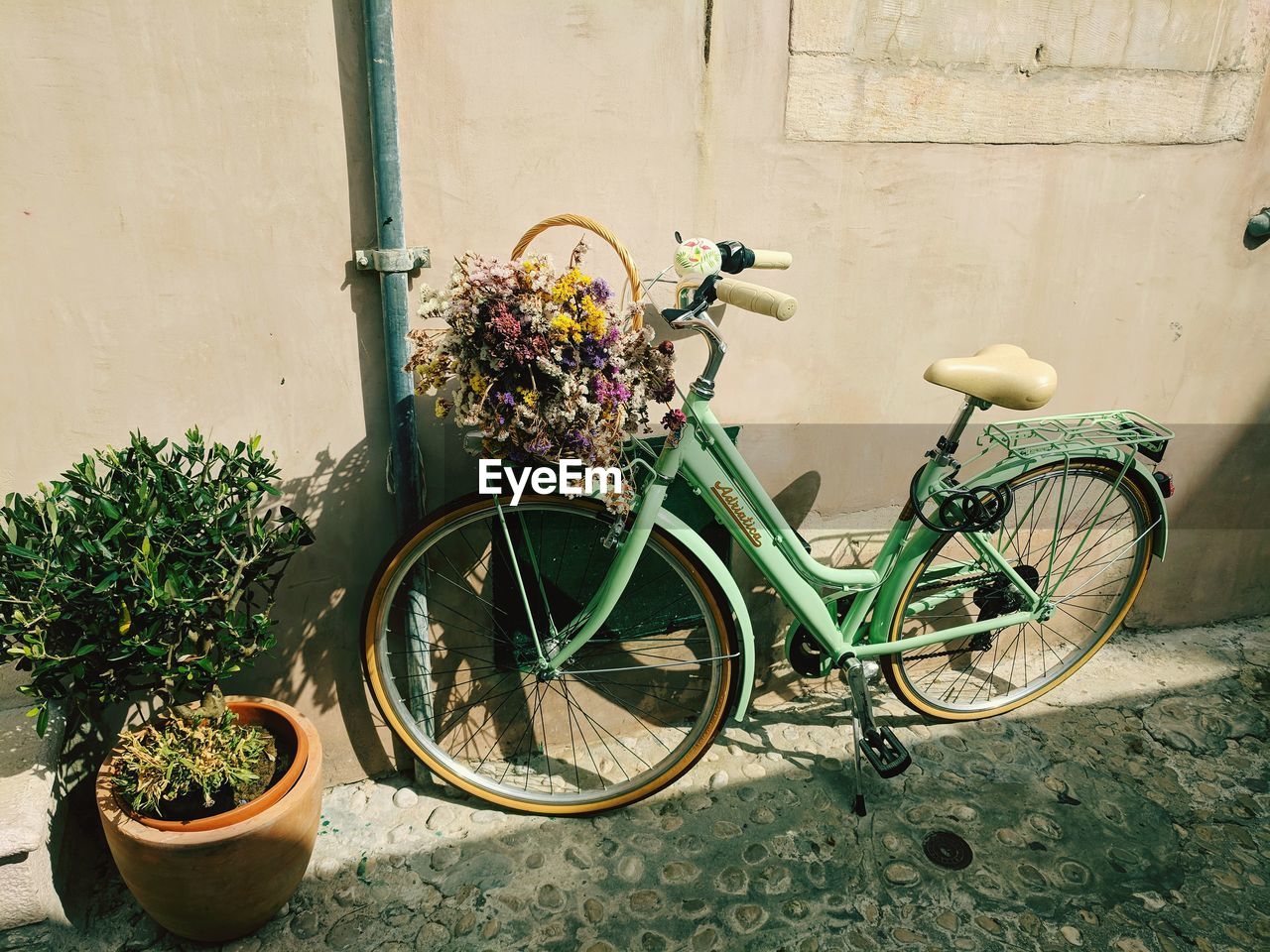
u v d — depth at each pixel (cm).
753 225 218
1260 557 307
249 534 174
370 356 198
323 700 226
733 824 226
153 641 163
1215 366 272
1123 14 223
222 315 184
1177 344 265
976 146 227
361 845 218
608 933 196
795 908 202
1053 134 230
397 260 184
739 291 175
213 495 168
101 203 170
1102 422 243
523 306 162
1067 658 279
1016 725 265
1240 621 313
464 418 169
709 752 252
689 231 213
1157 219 248
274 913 195
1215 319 266
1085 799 236
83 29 159
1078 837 223
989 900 204
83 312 176
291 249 184
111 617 158
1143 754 253
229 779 178
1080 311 253
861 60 210
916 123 220
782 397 238
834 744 255
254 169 177
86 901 197
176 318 182
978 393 205
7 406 177
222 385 189
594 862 215
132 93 165
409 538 202
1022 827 226
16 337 173
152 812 175
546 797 229
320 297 190
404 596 220
